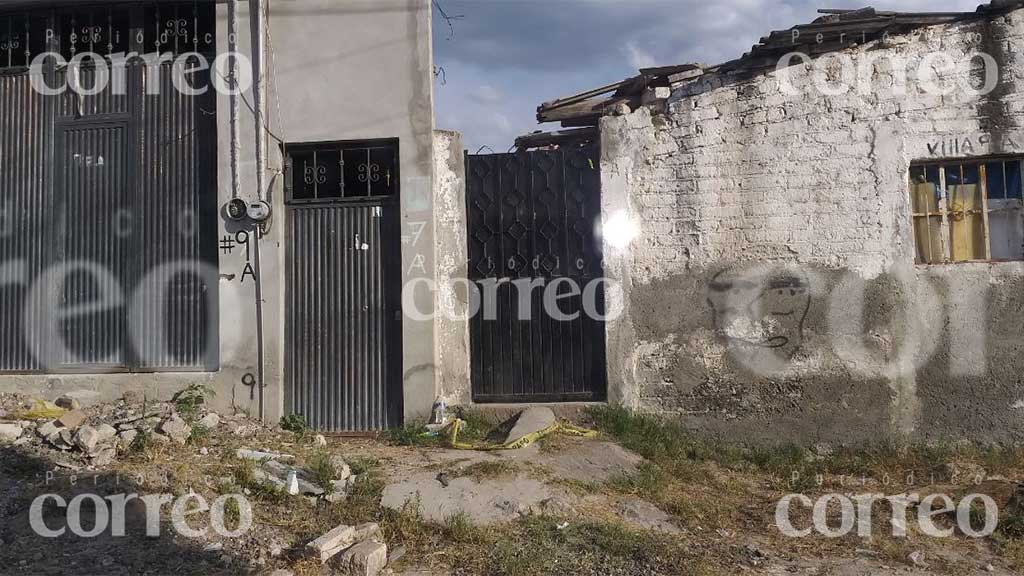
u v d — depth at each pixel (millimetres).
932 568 4652
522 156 7246
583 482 5742
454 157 7168
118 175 7102
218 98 6879
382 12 6941
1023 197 6793
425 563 4480
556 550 4609
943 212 6887
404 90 6895
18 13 7188
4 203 7203
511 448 6297
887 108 6781
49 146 7176
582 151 7203
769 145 6883
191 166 7023
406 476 5543
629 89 8016
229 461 5551
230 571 4273
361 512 4973
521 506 5199
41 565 4250
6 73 7246
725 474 6406
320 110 6934
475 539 4742
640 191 7043
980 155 6699
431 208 6852
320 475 5371
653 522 5258
